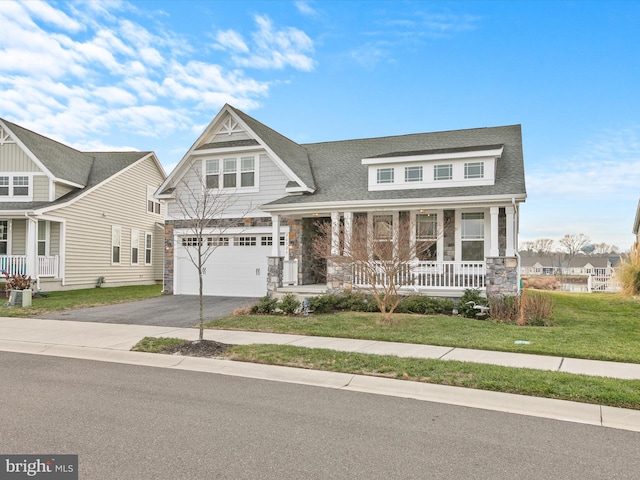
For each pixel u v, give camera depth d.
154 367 7.50
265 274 17.61
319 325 10.75
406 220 14.09
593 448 4.19
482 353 7.89
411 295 13.35
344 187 16.69
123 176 24.47
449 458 3.94
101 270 22.73
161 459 3.85
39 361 7.91
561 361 7.29
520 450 4.13
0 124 20.31
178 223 18.80
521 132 17.23
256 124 18.47
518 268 13.04
